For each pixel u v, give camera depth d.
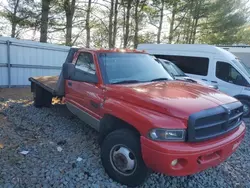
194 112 2.76
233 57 8.69
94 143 4.57
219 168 4.03
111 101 3.47
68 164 3.71
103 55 4.14
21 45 10.22
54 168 3.55
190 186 3.44
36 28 16.06
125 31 21.23
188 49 9.48
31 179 3.25
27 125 5.39
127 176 3.21
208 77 8.84
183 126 2.71
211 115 2.86
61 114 6.38
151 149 2.73
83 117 4.42
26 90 9.81
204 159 2.85
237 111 3.43
